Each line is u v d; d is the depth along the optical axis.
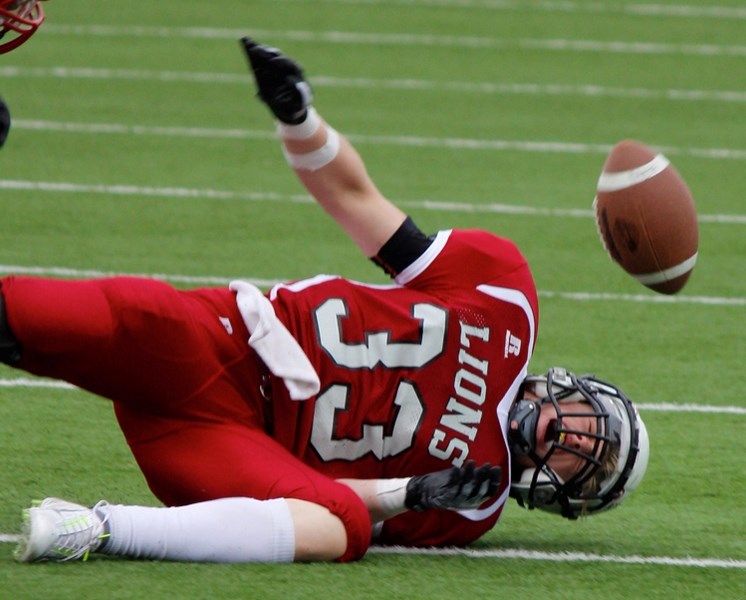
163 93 38.69
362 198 12.83
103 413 17.30
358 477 12.36
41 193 28.50
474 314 12.52
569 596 11.68
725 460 16.48
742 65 45.25
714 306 23.36
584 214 28.94
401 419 12.23
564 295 23.55
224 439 11.89
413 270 12.66
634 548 13.33
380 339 12.32
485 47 46.16
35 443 15.99
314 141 12.59
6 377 18.50
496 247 12.95
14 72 39.91
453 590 11.59
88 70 40.81
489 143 34.75
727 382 19.64
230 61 43.00
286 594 11.07
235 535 11.53
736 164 33.75
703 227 28.30
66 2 50.00
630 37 48.69
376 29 48.09
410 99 39.00
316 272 24.34
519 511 14.59
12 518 13.33
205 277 23.67
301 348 12.12
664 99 40.41
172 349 11.55
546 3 53.91
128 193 28.94
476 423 12.38
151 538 11.47
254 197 29.19
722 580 12.35
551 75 42.81
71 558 11.38
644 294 23.86
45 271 23.41
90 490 14.52
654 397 18.88
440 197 29.69
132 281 11.52
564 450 12.48
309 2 52.03
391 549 12.78
